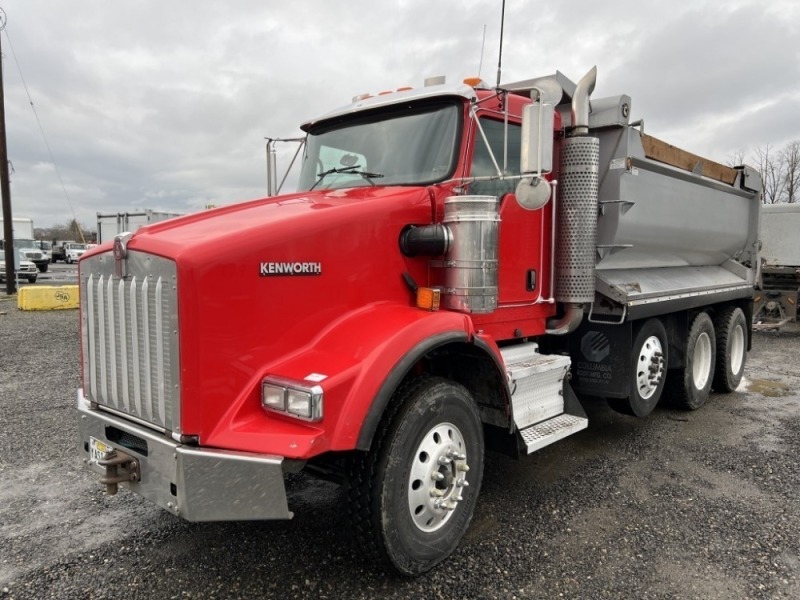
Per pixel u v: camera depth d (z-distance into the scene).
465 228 3.30
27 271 27.55
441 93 3.73
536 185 3.12
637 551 3.31
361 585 2.96
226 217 3.02
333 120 4.39
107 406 3.02
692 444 5.23
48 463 4.59
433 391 3.06
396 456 2.83
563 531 3.54
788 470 4.57
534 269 4.23
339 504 3.89
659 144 5.21
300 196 3.66
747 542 3.42
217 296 2.56
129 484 2.79
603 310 4.84
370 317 3.08
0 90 19.80
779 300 13.91
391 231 3.29
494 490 4.16
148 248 2.63
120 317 2.82
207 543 3.37
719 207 6.69
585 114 4.32
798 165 35.31
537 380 4.12
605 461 4.77
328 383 2.56
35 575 3.03
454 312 3.22
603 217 4.75
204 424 2.55
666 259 6.04
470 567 3.13
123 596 2.86
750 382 8.05
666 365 5.69
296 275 2.85
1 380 7.43
